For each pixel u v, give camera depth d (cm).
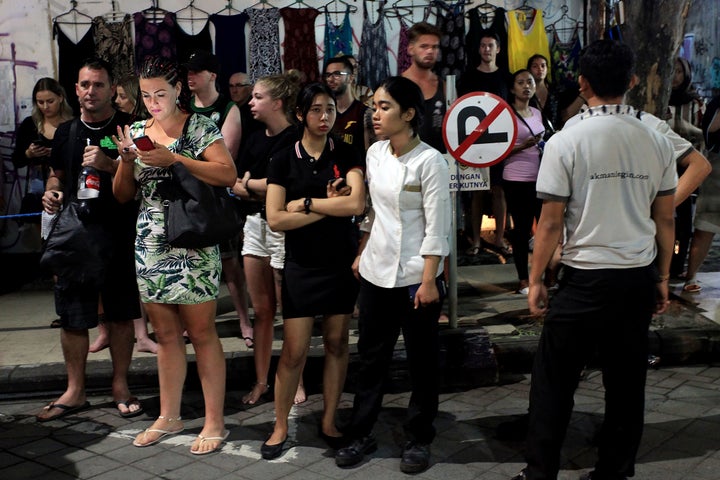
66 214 421
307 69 741
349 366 476
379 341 364
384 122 344
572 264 308
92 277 414
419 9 746
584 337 309
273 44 732
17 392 472
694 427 400
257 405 450
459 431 405
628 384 314
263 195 427
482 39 707
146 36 724
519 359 498
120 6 726
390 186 350
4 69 726
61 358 502
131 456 383
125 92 455
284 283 375
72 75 723
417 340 358
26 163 629
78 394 445
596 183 298
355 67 640
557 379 316
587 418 417
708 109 599
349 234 377
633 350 308
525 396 455
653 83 550
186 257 381
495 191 745
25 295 684
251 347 509
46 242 424
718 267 707
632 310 303
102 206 422
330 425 392
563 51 770
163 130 389
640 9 545
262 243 439
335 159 373
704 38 802
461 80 721
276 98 432
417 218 353
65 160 432
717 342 502
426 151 351
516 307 587
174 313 394
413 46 523
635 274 301
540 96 730
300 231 368
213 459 378
